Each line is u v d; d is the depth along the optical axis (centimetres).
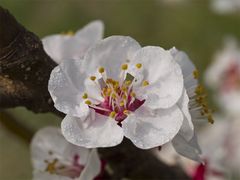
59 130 16
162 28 39
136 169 16
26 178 34
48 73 14
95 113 14
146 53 14
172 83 14
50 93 13
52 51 17
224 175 20
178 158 17
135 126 14
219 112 32
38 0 40
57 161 16
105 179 15
